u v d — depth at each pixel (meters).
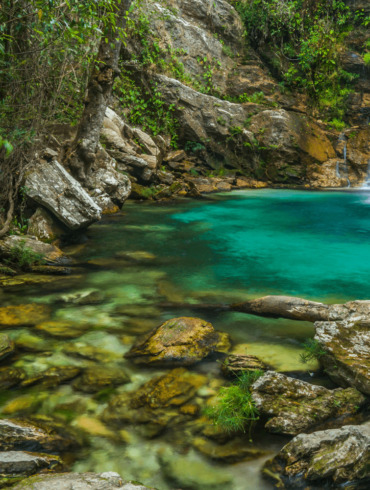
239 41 22.14
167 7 19.44
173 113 17.53
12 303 5.07
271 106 20.86
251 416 2.99
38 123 7.80
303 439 2.59
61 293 5.47
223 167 18.86
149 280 6.16
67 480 2.20
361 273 6.87
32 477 2.23
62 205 7.59
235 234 9.70
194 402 3.18
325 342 3.59
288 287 6.07
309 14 23.20
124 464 2.56
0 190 7.38
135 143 14.45
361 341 3.60
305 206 13.88
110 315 4.79
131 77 17.05
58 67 8.37
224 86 20.89
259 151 19.02
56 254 6.84
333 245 8.87
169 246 8.31
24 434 2.71
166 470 2.52
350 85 23.20
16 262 6.33
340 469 2.39
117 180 11.25
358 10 24.08
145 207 12.47
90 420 2.94
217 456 2.64
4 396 3.19
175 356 3.79
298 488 2.38
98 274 6.34
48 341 4.11
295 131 19.28
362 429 2.56
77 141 9.88
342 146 20.56
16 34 7.15
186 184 15.65
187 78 19.11
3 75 7.19
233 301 5.39
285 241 9.17
